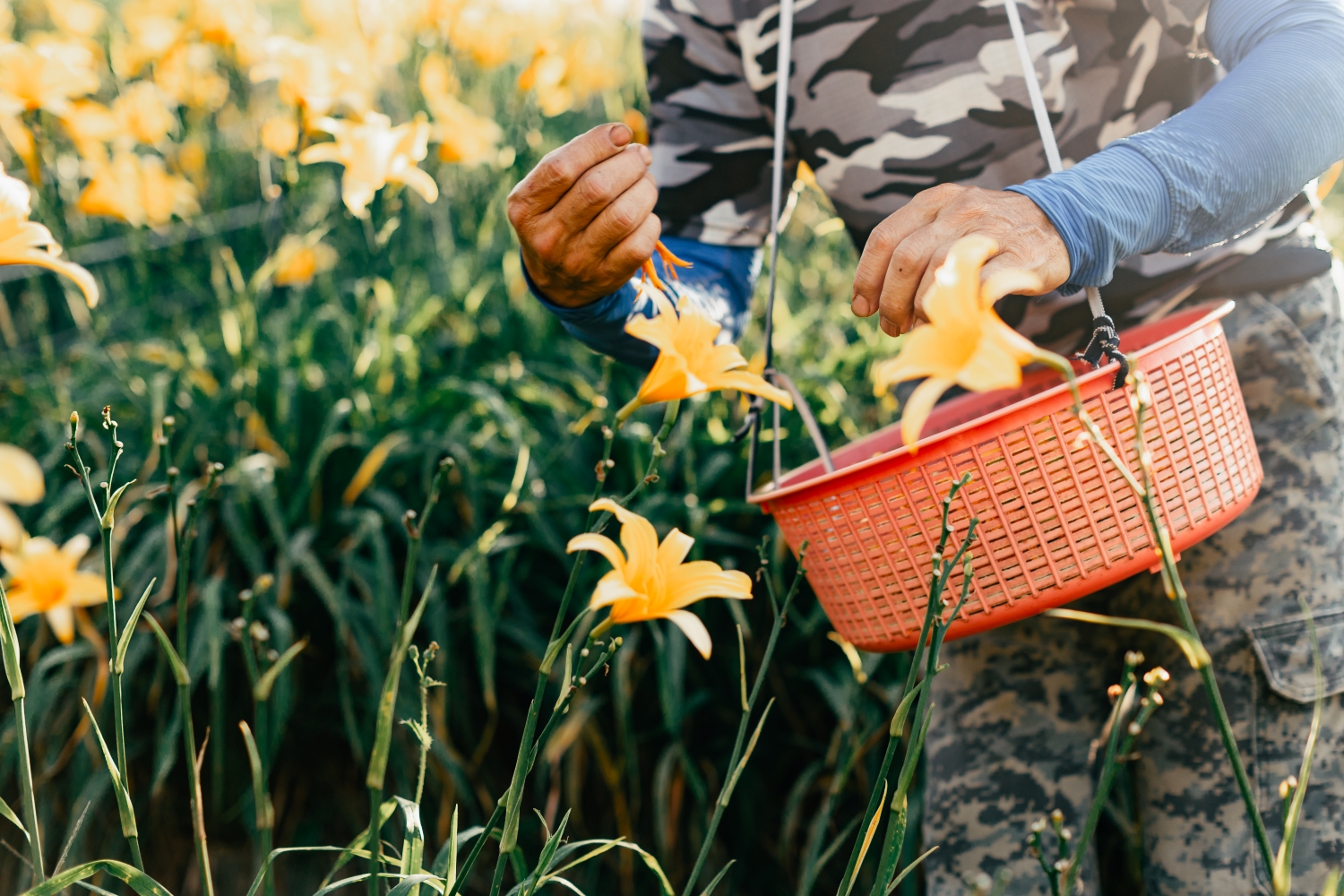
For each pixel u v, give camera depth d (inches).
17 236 28.4
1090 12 40.8
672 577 26.5
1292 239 42.6
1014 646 47.8
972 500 32.9
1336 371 42.0
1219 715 23.4
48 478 74.2
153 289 103.8
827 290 101.0
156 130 81.6
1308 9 34.3
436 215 100.3
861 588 36.2
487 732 69.2
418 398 82.4
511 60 115.6
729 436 79.0
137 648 67.7
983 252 22.5
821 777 74.1
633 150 33.9
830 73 43.9
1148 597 44.8
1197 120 31.7
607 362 76.6
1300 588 41.1
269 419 79.4
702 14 46.9
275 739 64.7
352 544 72.1
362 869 70.2
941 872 48.1
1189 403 33.0
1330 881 23.3
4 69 65.4
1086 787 47.3
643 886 72.7
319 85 66.7
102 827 69.6
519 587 77.2
